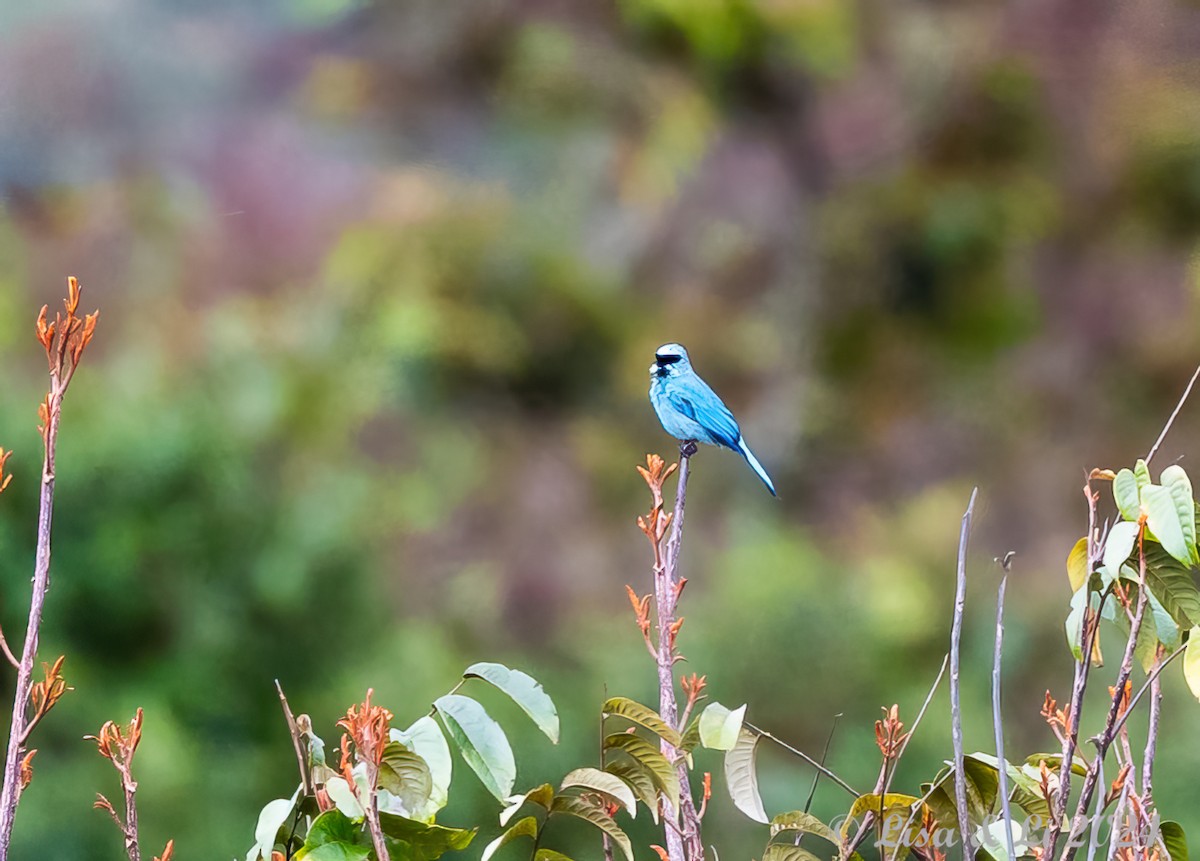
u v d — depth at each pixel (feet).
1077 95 72.33
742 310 73.00
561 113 72.23
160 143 63.16
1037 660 47.47
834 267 73.26
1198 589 10.63
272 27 67.77
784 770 39.91
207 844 33.94
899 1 73.72
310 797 10.69
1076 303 71.97
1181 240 72.18
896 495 67.46
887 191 73.31
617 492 63.77
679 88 73.51
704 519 63.46
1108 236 72.74
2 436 35.70
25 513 35.50
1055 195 73.05
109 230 57.21
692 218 73.41
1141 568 10.14
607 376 69.00
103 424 36.78
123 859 32.96
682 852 10.72
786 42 72.38
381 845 9.58
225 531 37.27
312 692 37.60
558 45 71.67
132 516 36.14
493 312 66.85
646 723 10.78
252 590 37.24
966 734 41.29
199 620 36.40
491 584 52.90
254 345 49.75
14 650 34.60
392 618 41.24
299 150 66.69
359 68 69.87
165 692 35.50
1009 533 63.05
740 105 74.49
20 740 9.50
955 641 10.19
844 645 45.16
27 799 32.53
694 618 47.29
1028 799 10.99
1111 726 10.02
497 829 30.76
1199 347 69.26
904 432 70.49
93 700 34.37
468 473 60.70
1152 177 71.87
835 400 71.67
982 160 73.46
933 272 73.61
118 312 54.29
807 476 69.51
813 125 74.18
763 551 56.39
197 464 37.19
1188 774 34.47
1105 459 67.77
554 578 54.80
